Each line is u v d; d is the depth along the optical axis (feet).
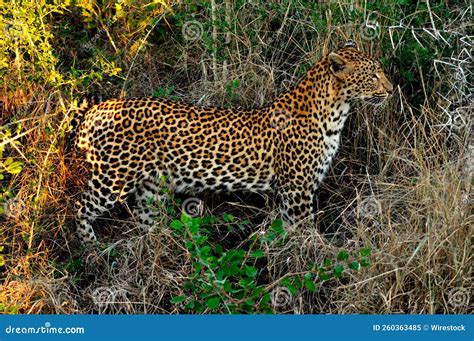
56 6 22.02
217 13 24.44
